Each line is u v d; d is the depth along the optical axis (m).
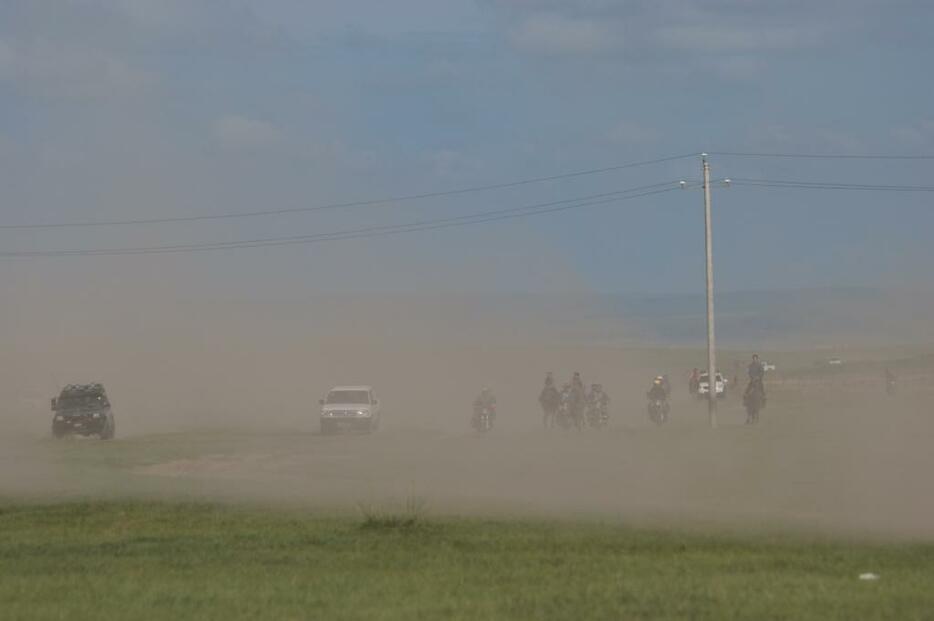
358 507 61.69
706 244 136.75
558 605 32.56
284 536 49.69
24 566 42.31
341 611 32.22
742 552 42.84
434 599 33.97
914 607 31.39
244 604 33.47
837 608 31.31
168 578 38.84
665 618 30.50
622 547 44.84
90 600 34.53
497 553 43.75
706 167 138.75
